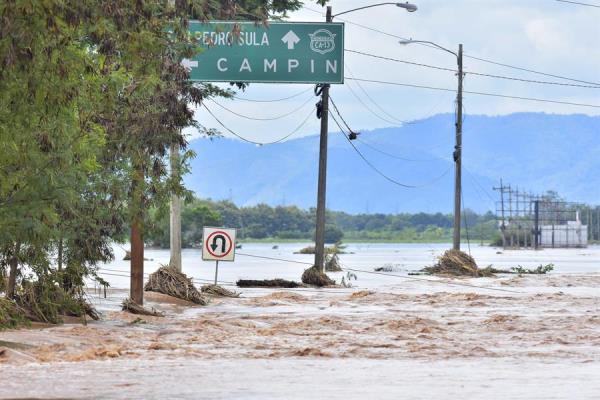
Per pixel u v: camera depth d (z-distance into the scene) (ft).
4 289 188.55
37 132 156.56
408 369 123.85
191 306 239.50
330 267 459.73
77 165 172.55
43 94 143.95
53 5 135.23
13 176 161.99
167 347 148.25
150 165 211.61
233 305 244.63
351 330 179.22
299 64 349.00
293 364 128.98
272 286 331.36
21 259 186.39
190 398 100.12
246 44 347.36
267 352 143.43
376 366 126.93
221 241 275.59
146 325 187.01
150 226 216.74
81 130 177.06
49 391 104.58
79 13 141.59
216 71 346.74
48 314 187.11
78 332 167.53
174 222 309.83
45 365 126.62
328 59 349.41
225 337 165.37
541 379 113.91
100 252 207.82
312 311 224.94
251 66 347.36
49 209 167.12
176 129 211.41
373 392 103.71
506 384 109.70
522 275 409.49
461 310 228.84
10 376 115.75
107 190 206.49
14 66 137.90
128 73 191.11
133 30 165.78
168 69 198.70
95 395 101.96
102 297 247.09
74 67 146.82
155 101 204.33
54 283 190.60
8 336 156.56
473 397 100.07
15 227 166.09
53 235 178.91
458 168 448.65
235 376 116.47
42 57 142.51
